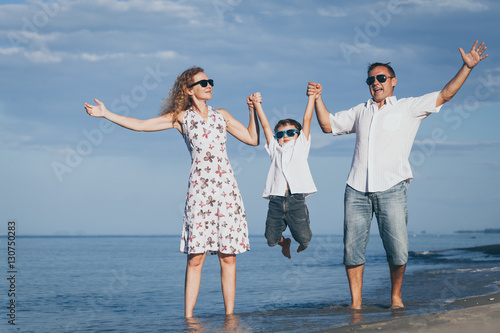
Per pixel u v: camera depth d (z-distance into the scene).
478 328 2.86
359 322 3.78
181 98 4.70
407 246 4.54
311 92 4.96
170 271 15.86
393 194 4.50
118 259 26.08
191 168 4.67
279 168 4.99
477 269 10.66
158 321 4.92
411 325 3.12
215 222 4.59
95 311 6.56
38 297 8.55
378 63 4.76
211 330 3.84
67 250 43.97
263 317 4.46
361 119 4.76
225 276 4.79
